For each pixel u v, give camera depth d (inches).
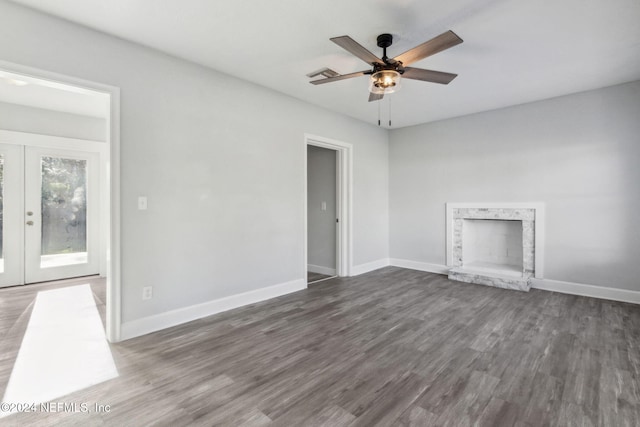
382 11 88.2
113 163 99.7
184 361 88.6
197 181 120.8
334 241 198.7
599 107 146.3
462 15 89.8
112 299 100.0
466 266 189.8
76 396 72.6
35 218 171.2
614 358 90.2
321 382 78.4
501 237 192.7
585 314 125.6
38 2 83.0
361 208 201.6
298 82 138.7
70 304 136.5
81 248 186.9
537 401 70.9
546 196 161.0
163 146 111.2
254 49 109.7
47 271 175.0
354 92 150.3
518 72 127.6
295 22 93.7
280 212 151.7
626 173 140.6
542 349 96.0
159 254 110.7
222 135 128.4
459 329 111.4
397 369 84.7
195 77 119.9
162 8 86.3
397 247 221.0
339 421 64.4
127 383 77.9
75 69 92.5
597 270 147.8
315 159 208.1
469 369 84.7
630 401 70.7
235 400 71.3
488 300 144.3
